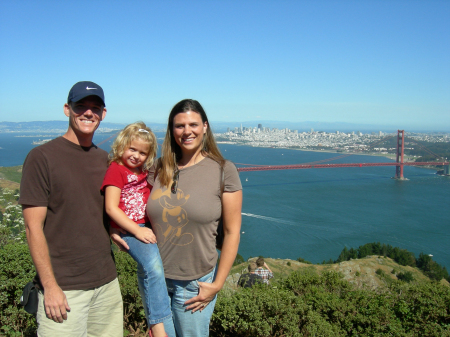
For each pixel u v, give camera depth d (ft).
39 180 5.91
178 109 6.39
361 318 12.59
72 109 6.33
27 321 9.48
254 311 9.91
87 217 6.41
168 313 6.26
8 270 9.32
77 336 6.38
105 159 6.95
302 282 15.40
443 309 13.00
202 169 6.44
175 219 6.23
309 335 10.68
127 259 12.50
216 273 6.56
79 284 6.35
